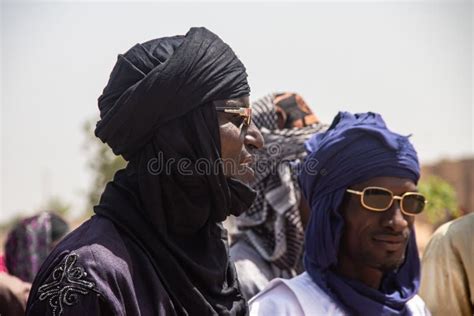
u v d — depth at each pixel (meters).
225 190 3.30
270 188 5.16
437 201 17.80
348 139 4.17
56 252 3.07
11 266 6.64
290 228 5.12
